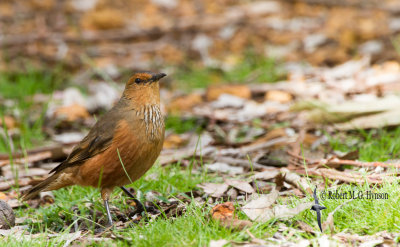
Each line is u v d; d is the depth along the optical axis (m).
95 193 9.27
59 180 8.62
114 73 17.34
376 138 10.83
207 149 10.99
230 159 10.38
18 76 17.12
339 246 6.49
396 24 19.36
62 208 8.61
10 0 22.83
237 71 17.02
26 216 8.73
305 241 6.59
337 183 8.52
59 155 11.57
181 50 19.23
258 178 9.10
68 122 14.00
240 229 6.96
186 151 11.09
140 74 8.20
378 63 16.28
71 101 15.14
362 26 19.42
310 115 12.20
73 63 18.33
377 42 17.95
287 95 14.28
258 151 10.84
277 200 7.91
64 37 19.67
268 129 12.32
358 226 6.95
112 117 8.23
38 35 19.84
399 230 6.79
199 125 13.13
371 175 8.23
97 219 8.53
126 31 20.45
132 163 8.25
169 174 9.60
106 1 23.06
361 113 11.67
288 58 17.64
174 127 13.08
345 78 15.09
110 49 19.34
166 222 7.37
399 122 10.98
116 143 8.09
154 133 8.31
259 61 17.34
